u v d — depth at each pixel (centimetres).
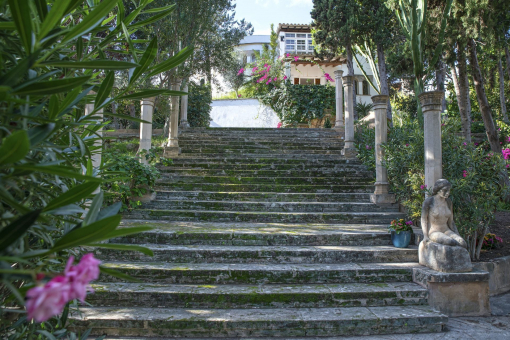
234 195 727
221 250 488
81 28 137
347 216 645
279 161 902
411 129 701
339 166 879
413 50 747
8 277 122
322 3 1312
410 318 382
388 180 714
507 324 405
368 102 1967
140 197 672
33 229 165
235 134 1179
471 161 534
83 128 233
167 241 525
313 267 466
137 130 1227
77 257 235
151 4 962
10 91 129
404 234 521
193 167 867
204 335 366
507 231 700
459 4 788
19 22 119
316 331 373
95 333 362
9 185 148
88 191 138
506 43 902
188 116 1515
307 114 1595
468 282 431
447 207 473
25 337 204
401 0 807
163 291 406
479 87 904
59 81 131
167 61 189
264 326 368
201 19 980
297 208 684
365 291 420
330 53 1437
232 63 1295
